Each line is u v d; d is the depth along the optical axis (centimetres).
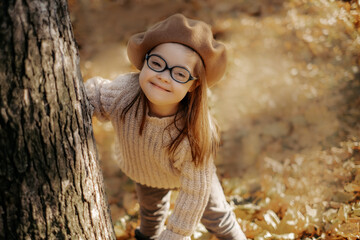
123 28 482
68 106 133
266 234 221
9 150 121
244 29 473
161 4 535
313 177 271
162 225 220
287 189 264
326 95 364
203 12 509
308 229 222
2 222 127
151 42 149
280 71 406
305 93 373
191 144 159
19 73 118
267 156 313
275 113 359
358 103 346
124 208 269
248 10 507
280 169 284
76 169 139
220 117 354
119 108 164
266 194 263
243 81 399
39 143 126
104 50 437
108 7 520
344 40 413
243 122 352
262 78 402
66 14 131
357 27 415
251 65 419
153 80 145
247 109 365
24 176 125
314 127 333
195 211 165
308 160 293
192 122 158
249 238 227
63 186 135
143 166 178
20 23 115
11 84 117
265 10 500
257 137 333
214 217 188
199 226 234
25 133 122
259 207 252
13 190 125
